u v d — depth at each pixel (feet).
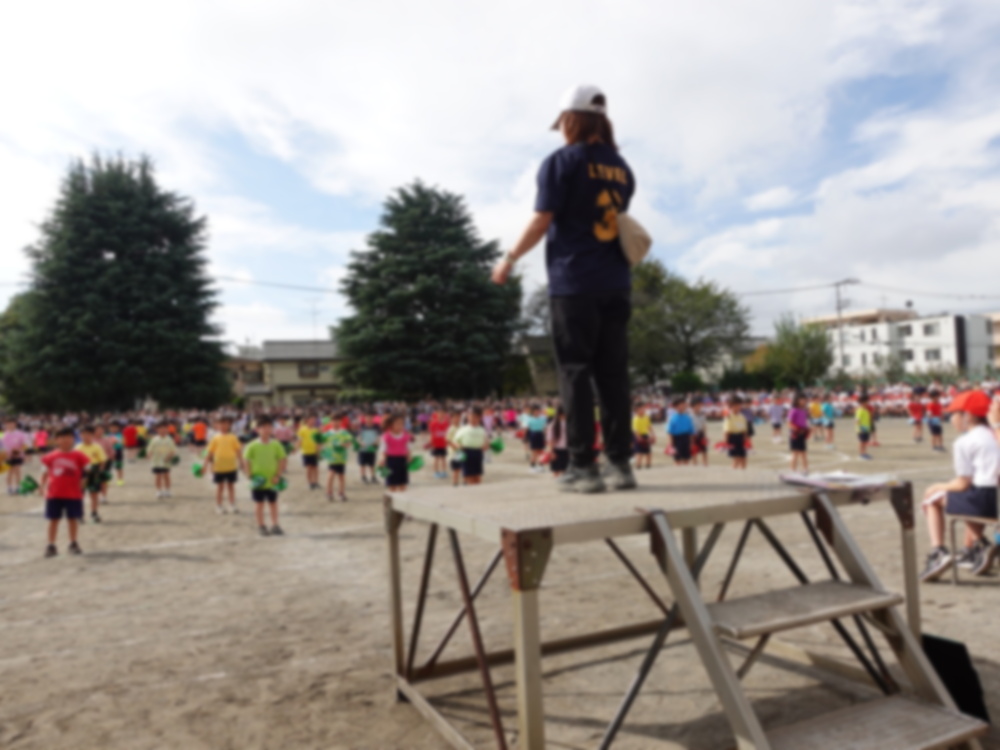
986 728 8.71
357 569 26.11
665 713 12.64
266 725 12.78
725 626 8.25
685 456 50.75
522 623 8.23
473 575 24.58
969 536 21.98
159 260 147.95
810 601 9.16
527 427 66.28
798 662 14.73
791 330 186.29
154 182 155.84
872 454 63.05
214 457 42.24
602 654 15.62
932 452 63.87
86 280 143.13
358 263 165.89
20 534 36.01
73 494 30.68
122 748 12.05
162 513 41.98
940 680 9.52
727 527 30.71
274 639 18.03
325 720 12.91
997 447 20.04
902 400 122.11
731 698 7.98
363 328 162.09
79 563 28.66
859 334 266.16
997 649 15.21
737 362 208.85
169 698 14.23
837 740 8.39
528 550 8.23
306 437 52.54
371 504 44.14
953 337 241.55
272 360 225.76
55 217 147.02
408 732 12.29
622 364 11.53
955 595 19.47
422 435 116.37
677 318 195.72
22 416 123.54
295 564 27.35
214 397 150.82
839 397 129.90
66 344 140.05
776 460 60.95
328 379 229.66
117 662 16.57
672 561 8.74
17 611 21.54
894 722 8.82
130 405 148.36
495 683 14.29
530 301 194.59
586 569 24.32
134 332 140.36
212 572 26.32
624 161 11.43
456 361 157.69
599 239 10.98
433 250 162.09
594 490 10.96
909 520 10.93
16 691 14.82
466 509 10.02
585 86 11.11
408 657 13.82
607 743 9.22
